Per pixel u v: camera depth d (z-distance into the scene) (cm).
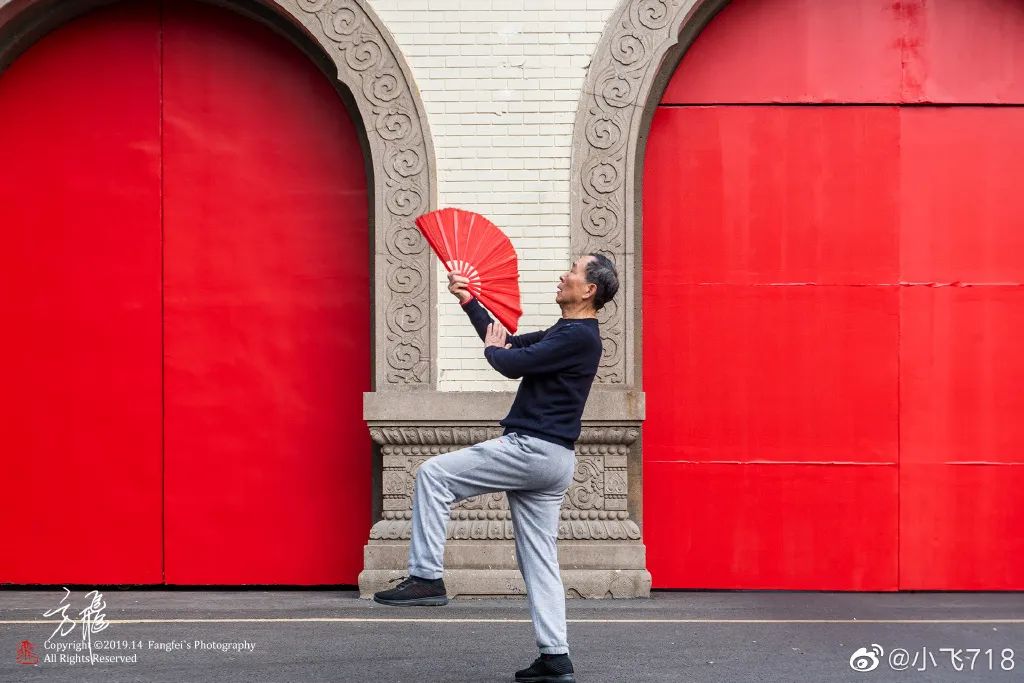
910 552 756
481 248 510
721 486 761
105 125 764
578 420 492
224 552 765
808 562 758
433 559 472
